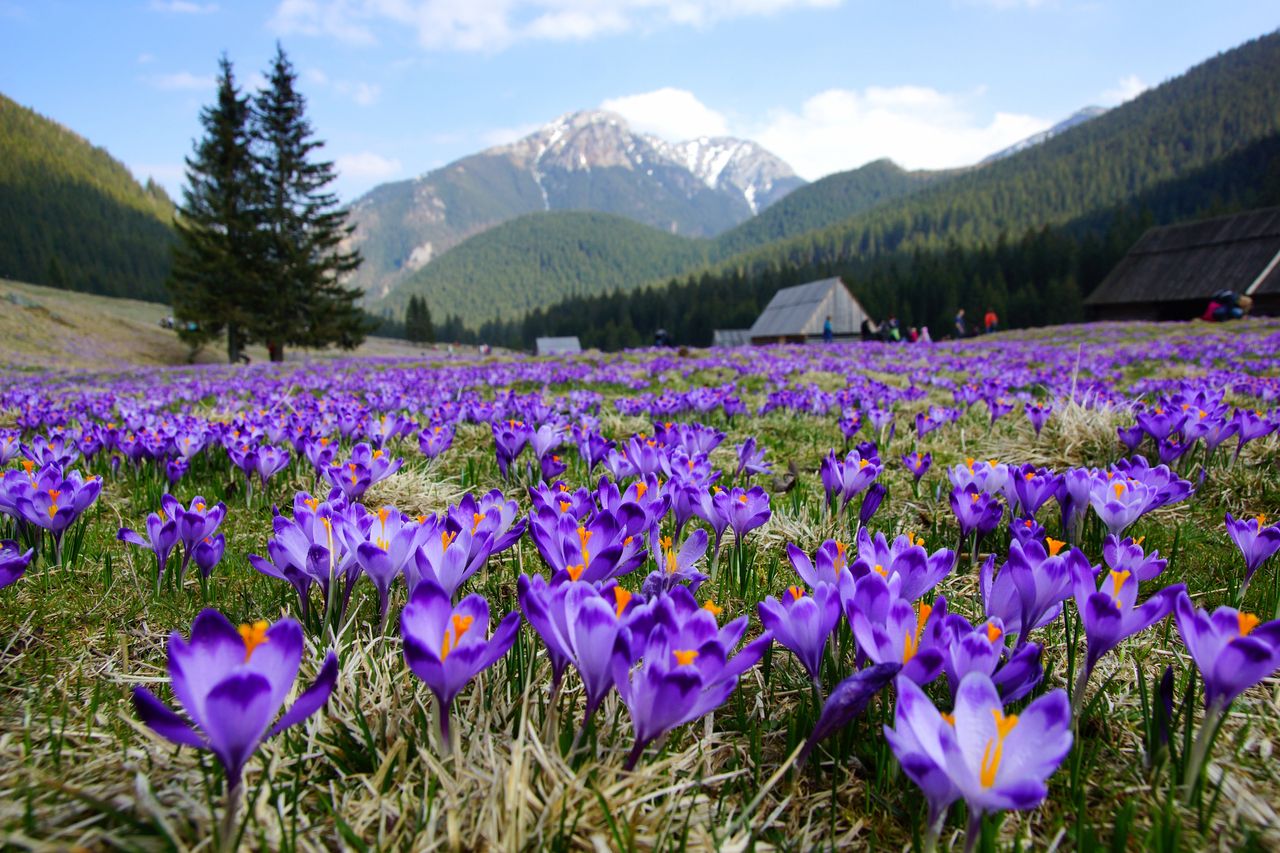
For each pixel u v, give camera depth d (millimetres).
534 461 4926
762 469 4156
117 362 37469
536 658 2035
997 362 16125
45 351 34875
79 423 6941
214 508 2662
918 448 5910
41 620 2502
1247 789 1686
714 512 2793
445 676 1447
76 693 2051
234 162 47031
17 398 9734
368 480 3287
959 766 1175
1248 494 4219
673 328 176875
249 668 1129
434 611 1517
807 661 1758
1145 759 1747
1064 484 3086
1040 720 1225
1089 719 1963
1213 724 1567
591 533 2041
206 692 1228
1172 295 63750
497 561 3176
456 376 14289
